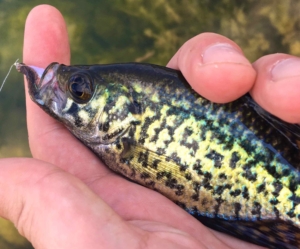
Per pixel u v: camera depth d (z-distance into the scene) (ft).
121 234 0.19
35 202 0.20
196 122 0.27
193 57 0.26
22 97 0.54
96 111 0.29
